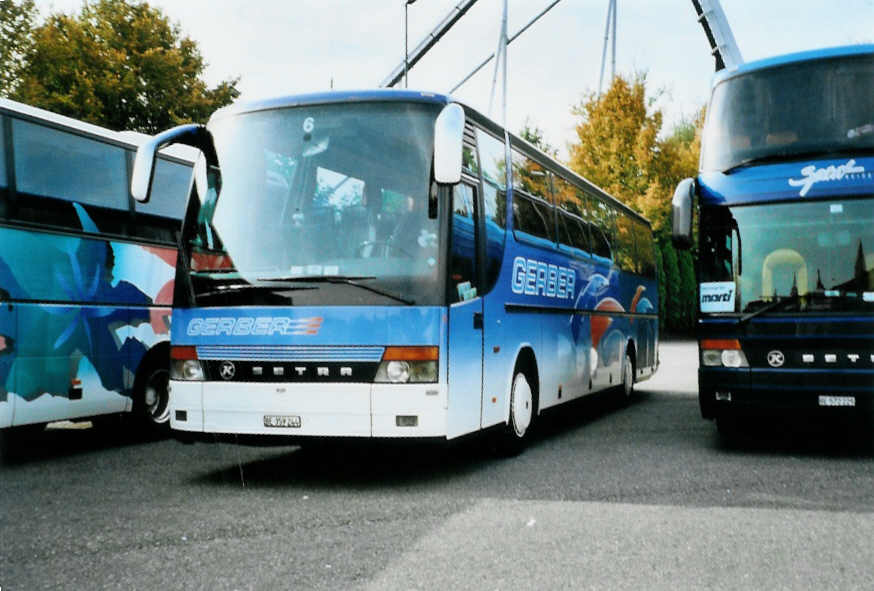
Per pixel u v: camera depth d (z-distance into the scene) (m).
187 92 31.27
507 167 8.78
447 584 4.30
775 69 8.77
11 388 8.12
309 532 5.41
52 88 28.66
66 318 8.74
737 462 8.01
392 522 5.68
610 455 8.53
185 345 7.00
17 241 8.27
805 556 4.81
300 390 6.62
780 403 8.07
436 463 8.12
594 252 12.08
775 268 8.23
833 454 8.47
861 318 7.88
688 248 8.52
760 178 8.45
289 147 7.16
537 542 5.13
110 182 9.45
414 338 6.57
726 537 5.24
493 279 7.93
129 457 8.65
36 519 5.80
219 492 6.76
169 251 10.23
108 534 5.37
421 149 6.97
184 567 4.62
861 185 8.14
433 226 6.79
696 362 24.94
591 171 34.56
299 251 6.86
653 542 5.13
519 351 8.64
